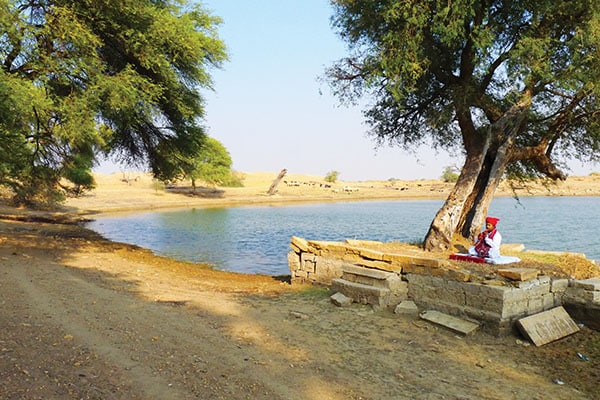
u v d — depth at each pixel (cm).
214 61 1744
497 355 668
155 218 4097
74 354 565
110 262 1423
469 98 1177
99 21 1379
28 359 530
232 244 2469
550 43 1066
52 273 1105
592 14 962
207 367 562
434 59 1191
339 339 715
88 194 5922
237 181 9506
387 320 820
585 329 780
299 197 7856
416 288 877
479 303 771
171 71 1527
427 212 5303
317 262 1120
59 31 1223
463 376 590
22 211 3597
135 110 1442
